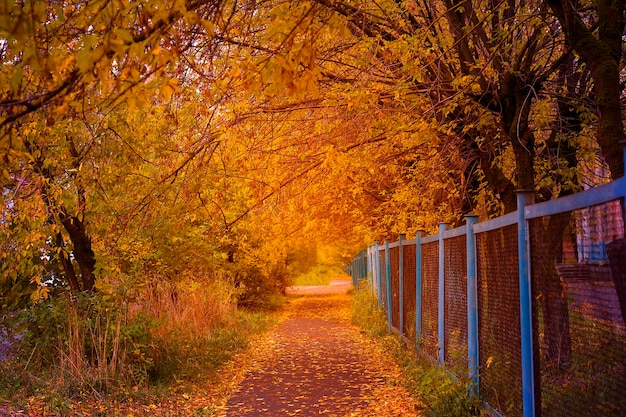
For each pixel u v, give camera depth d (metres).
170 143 9.05
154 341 10.79
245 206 12.77
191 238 13.66
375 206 19.56
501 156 9.73
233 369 12.06
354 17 8.28
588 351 4.11
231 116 8.87
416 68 8.35
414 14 9.30
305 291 47.88
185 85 7.42
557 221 4.66
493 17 9.35
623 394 3.58
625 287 3.52
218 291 18.28
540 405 5.19
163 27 3.95
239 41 6.69
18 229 9.27
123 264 12.84
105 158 8.84
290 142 11.58
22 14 3.27
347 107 9.50
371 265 24.03
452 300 8.88
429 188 13.30
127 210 9.55
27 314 10.05
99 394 8.87
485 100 9.15
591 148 9.34
